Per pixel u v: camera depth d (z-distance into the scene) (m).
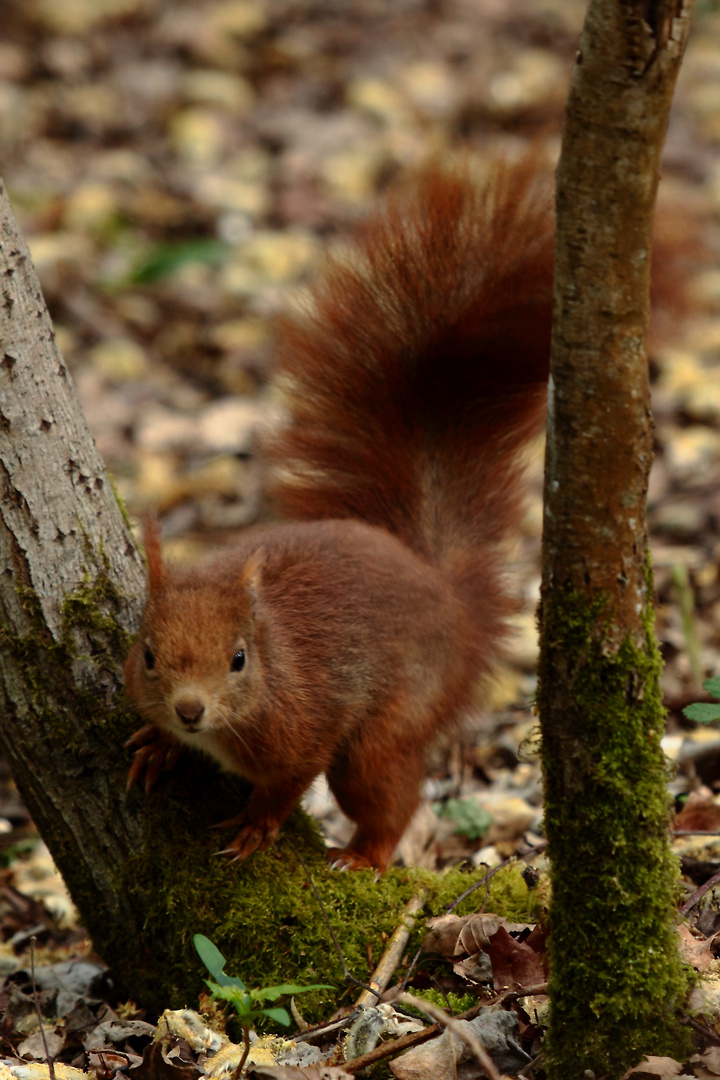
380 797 7.80
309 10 25.45
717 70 23.23
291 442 9.02
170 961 7.10
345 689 7.50
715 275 17.00
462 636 8.41
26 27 24.09
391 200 8.80
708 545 13.08
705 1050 5.51
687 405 15.38
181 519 14.75
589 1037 5.53
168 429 16.30
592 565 5.15
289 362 9.02
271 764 7.16
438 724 8.17
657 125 4.58
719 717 5.83
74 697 7.17
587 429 4.96
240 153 21.70
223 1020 6.66
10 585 7.09
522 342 8.76
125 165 21.19
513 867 7.39
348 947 6.87
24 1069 6.32
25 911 9.24
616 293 4.79
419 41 24.50
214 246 18.88
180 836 7.21
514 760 10.59
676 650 11.62
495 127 21.56
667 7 4.38
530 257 8.54
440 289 8.74
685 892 6.66
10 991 7.74
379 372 8.94
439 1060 5.90
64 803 7.29
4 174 20.92
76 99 22.66
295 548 7.84
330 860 7.73
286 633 7.34
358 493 9.01
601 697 5.29
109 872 7.29
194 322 18.27
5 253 6.95
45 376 7.10
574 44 24.25
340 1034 6.39
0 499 7.02
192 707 6.62
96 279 18.86
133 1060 6.50
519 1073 5.88
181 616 6.86
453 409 9.05
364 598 7.71
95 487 7.30
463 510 9.09
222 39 24.25
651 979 5.49
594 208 4.68
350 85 23.08
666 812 5.46
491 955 6.54
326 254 8.96
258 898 6.99
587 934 5.50
